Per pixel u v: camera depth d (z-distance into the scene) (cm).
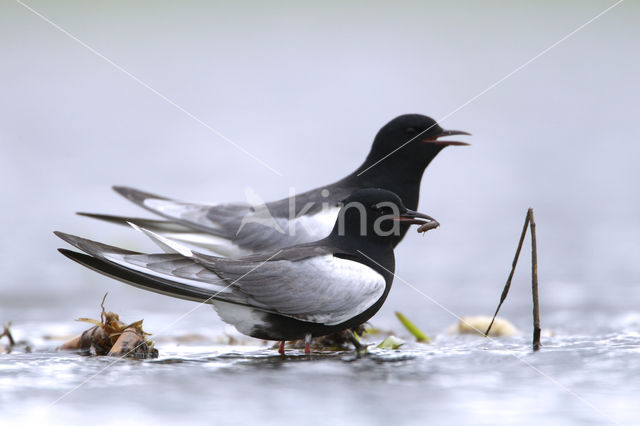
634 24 3981
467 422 583
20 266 1536
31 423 581
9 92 3136
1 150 2423
